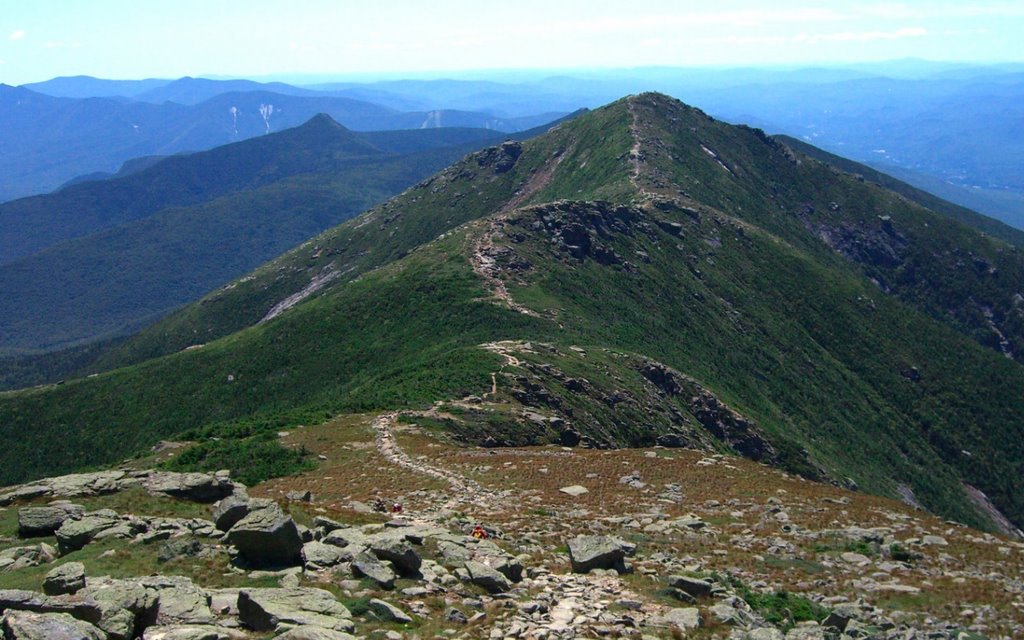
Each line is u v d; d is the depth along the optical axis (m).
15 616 16.42
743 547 34.69
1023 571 32.78
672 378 105.75
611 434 79.38
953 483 150.62
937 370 182.25
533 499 42.62
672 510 41.31
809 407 147.00
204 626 18.14
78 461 125.94
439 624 20.59
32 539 27.12
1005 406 175.88
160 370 143.88
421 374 84.19
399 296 136.75
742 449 103.62
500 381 79.81
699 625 22.89
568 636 20.94
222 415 121.75
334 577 22.97
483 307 125.25
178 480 33.62
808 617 26.33
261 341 141.38
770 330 166.38
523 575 26.39
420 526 31.02
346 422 66.25
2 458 128.62
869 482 129.12
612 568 27.98
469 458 54.59
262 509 24.88
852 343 179.62
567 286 140.62
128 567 23.05
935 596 29.11
